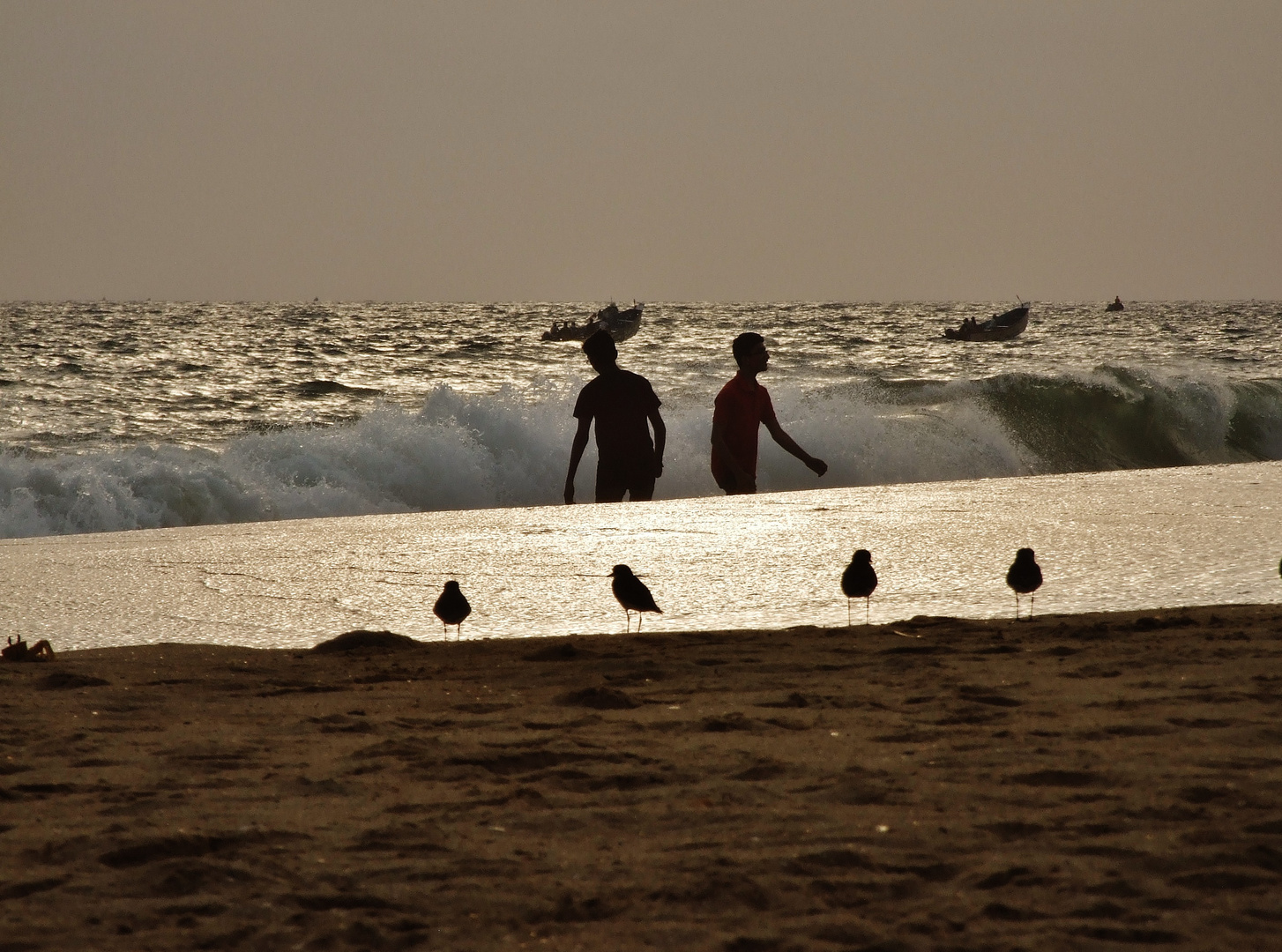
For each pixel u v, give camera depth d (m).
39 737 16.30
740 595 30.80
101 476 61.75
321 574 34.53
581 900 9.46
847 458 75.88
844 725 16.12
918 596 30.23
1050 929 8.59
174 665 22.38
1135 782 12.61
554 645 23.56
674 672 20.80
